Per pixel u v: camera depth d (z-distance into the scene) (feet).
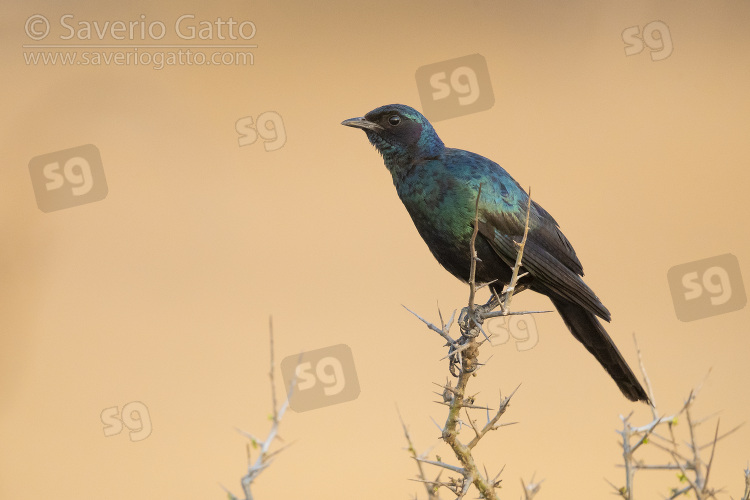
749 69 91.71
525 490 16.57
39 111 71.51
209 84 83.05
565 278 28.58
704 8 101.96
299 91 84.07
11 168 60.34
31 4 81.41
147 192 70.08
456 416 20.16
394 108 30.07
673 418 16.20
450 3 103.55
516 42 95.96
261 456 14.47
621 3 102.83
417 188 29.50
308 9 98.73
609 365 29.07
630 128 81.20
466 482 19.69
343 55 91.15
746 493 17.84
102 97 76.28
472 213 28.60
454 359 24.32
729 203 69.31
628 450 16.24
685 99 86.17
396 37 93.91
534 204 30.22
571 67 91.81
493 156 75.77
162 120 76.54
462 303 59.21
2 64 76.89
